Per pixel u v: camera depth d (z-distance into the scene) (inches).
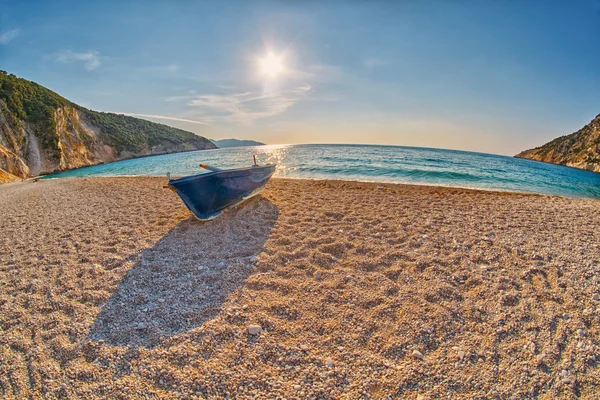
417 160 1063.6
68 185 610.9
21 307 140.3
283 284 151.9
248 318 126.0
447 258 181.5
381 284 152.1
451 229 236.5
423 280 156.2
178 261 183.0
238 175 287.9
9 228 279.1
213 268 171.6
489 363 103.2
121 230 250.1
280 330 119.0
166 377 98.1
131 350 110.2
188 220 270.2
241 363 103.3
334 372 99.4
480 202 343.3
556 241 213.6
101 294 147.9
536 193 495.8
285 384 95.0
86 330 122.0
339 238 213.6
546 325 121.3
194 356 106.4
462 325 122.2
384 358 105.7
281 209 297.1
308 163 923.4
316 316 127.6
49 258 197.9
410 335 116.3
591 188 626.5
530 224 255.1
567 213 298.7
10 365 105.0
